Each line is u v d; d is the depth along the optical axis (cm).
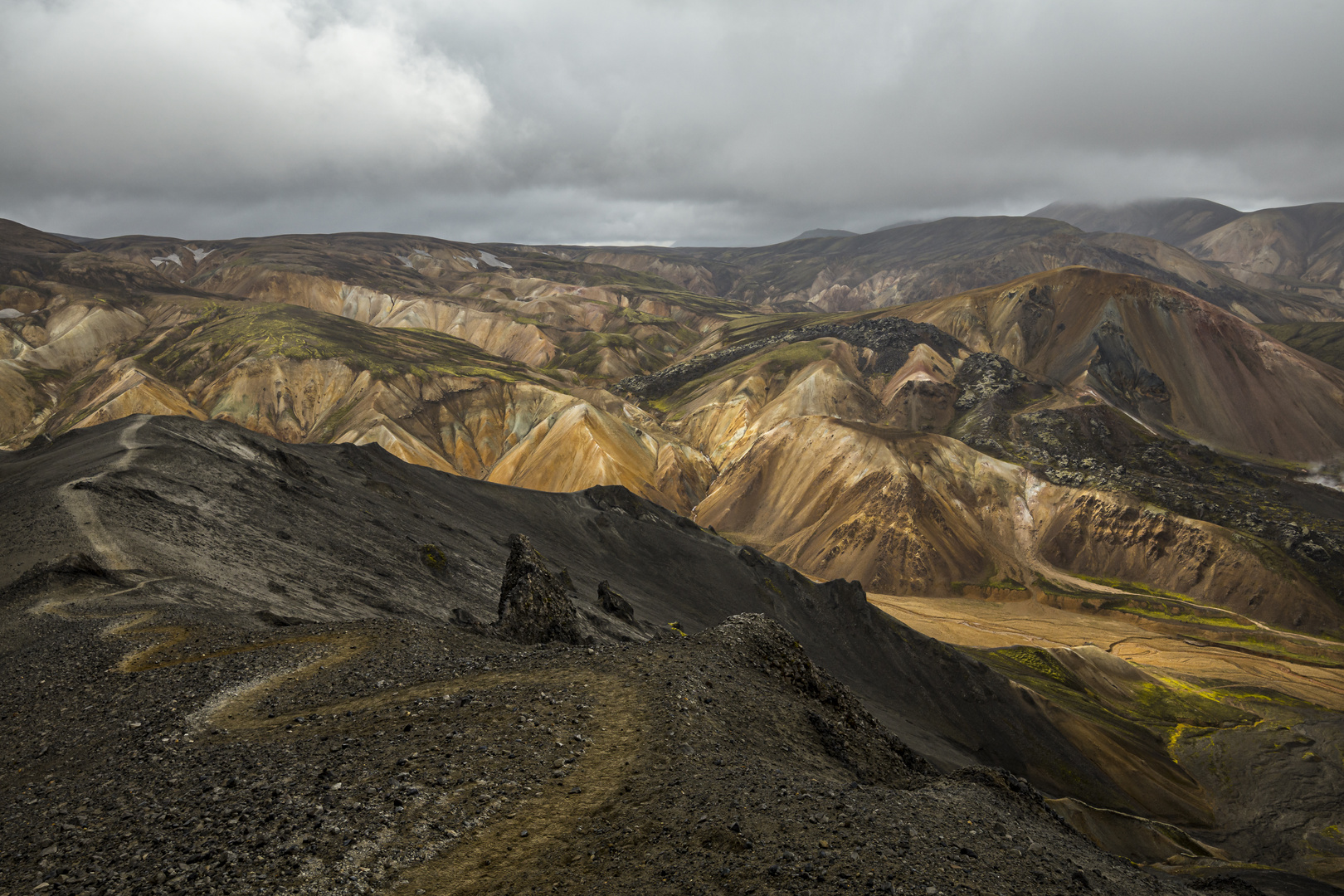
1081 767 10425
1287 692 14275
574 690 2084
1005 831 1609
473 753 1634
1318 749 11950
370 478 8606
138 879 1127
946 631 16262
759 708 2186
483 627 3509
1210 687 14438
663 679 2173
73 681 2277
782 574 12344
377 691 2145
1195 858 7638
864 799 1580
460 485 10888
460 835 1305
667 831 1301
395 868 1187
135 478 4975
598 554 10988
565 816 1397
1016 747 10331
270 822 1304
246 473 6297
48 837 1312
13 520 3981
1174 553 19512
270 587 4041
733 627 2728
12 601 3053
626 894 1086
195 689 2167
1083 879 1443
